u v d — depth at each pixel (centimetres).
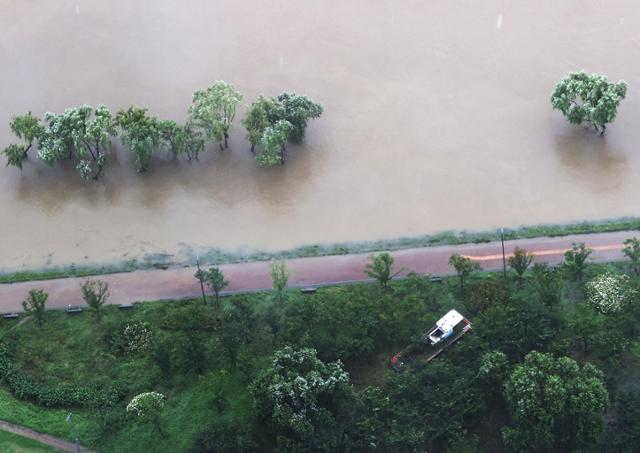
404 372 10844
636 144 13625
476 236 12719
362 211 13125
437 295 11962
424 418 10338
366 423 10212
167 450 10556
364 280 12300
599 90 13312
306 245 12769
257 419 10631
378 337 11462
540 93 14400
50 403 11031
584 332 11012
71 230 13100
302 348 10919
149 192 13462
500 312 11200
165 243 12875
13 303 12281
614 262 12219
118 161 13812
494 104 14325
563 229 12712
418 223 12925
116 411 10875
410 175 13512
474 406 10444
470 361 10925
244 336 11425
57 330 11894
